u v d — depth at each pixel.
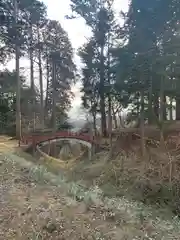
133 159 12.71
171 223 6.66
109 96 24.44
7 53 24.89
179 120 18.72
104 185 10.36
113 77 22.84
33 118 32.16
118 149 14.91
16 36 24.14
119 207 6.52
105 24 26.73
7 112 28.70
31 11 25.62
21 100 30.17
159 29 14.70
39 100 34.31
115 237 4.70
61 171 12.02
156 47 14.56
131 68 15.99
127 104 20.03
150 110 17.17
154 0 14.91
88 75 28.09
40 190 6.49
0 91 26.92
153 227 5.59
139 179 10.28
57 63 33.38
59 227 4.63
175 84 15.98
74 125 33.91
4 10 23.62
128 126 20.33
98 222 5.13
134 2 15.71
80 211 5.50
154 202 8.93
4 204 5.27
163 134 14.93
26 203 5.45
